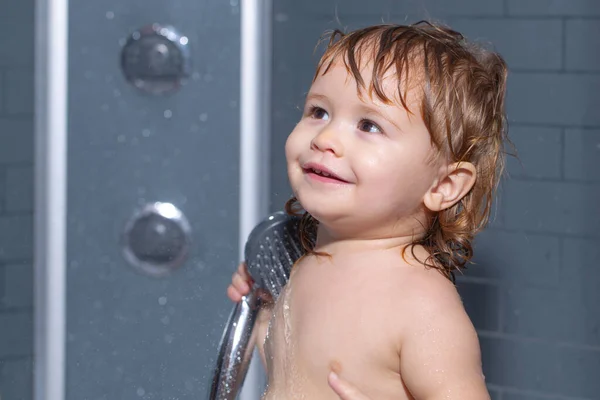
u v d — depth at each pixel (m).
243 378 1.27
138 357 1.83
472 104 1.16
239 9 1.85
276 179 1.91
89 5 1.84
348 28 1.91
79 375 1.83
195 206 1.87
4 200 1.86
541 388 1.88
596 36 1.78
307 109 1.15
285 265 1.25
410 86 1.11
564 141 1.82
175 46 1.85
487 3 1.84
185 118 1.87
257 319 1.27
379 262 1.14
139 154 1.86
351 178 1.10
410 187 1.12
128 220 1.86
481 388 1.06
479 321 1.91
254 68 1.87
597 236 1.82
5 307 1.85
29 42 1.84
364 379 1.10
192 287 1.85
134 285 1.85
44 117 1.85
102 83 1.85
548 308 1.86
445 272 1.16
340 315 1.12
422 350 1.07
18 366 1.85
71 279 1.86
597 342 1.83
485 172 1.21
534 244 1.86
